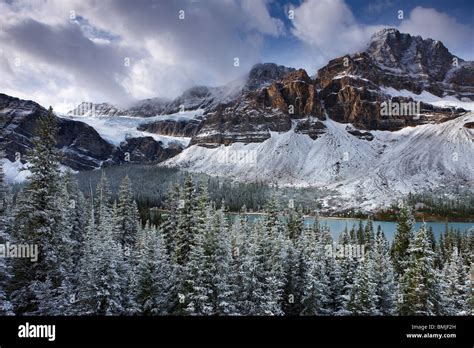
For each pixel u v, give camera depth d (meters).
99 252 39.31
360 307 42.00
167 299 41.59
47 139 40.25
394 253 66.12
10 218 35.50
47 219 38.81
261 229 56.28
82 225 66.69
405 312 42.69
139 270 43.75
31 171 39.25
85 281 39.09
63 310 37.62
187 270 39.38
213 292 39.31
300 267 50.25
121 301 39.81
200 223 46.62
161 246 46.19
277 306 43.38
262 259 51.59
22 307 38.88
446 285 47.44
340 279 52.78
